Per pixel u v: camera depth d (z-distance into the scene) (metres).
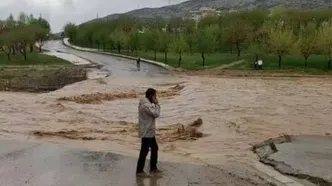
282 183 12.67
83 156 15.98
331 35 77.81
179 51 90.12
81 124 25.50
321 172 13.45
